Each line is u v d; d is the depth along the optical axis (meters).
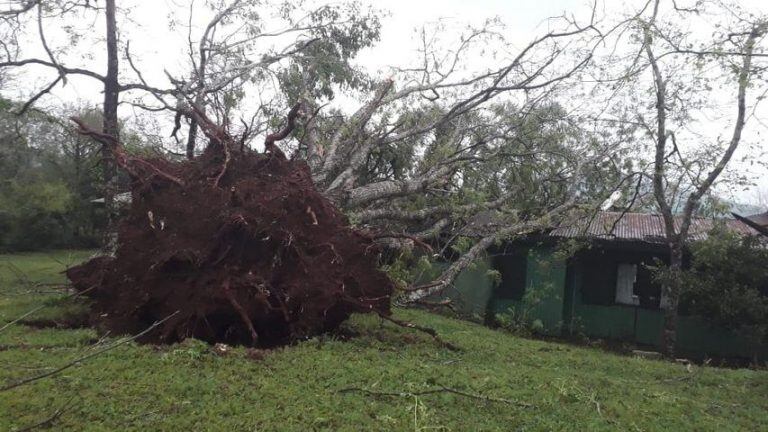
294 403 4.67
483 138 13.75
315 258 7.64
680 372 8.38
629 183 13.20
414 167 14.89
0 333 6.98
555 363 7.90
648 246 13.61
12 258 21.72
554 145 14.03
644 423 5.16
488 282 14.69
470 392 5.38
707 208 12.74
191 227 7.39
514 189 14.18
